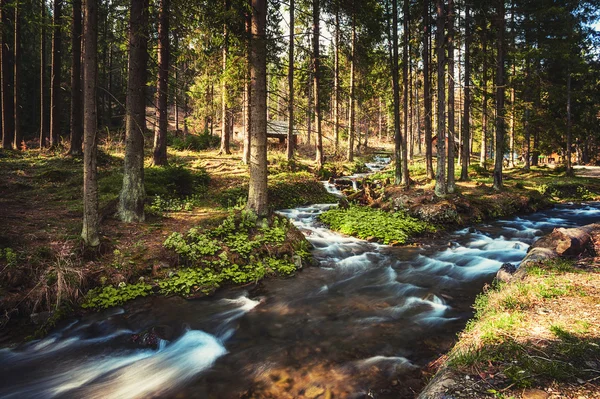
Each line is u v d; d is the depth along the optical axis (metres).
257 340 5.89
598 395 2.92
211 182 17.59
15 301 6.30
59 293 6.57
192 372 5.04
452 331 5.98
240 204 14.65
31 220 9.67
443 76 16.64
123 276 7.59
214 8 10.14
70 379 4.95
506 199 18.81
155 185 14.66
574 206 20.66
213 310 7.02
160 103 17.98
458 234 14.03
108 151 21.23
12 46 31.72
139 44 10.34
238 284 8.26
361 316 6.73
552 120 26.94
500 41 19.52
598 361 3.45
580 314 4.57
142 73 10.77
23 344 5.73
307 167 24.97
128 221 10.58
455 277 9.05
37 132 33.84
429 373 4.71
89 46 7.67
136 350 5.68
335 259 10.51
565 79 28.48
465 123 23.62
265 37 10.28
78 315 6.55
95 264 7.72
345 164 29.81
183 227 10.59
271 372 4.93
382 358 5.18
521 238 13.33
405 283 8.61
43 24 18.69
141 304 7.07
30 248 7.55
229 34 10.78
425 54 21.16
